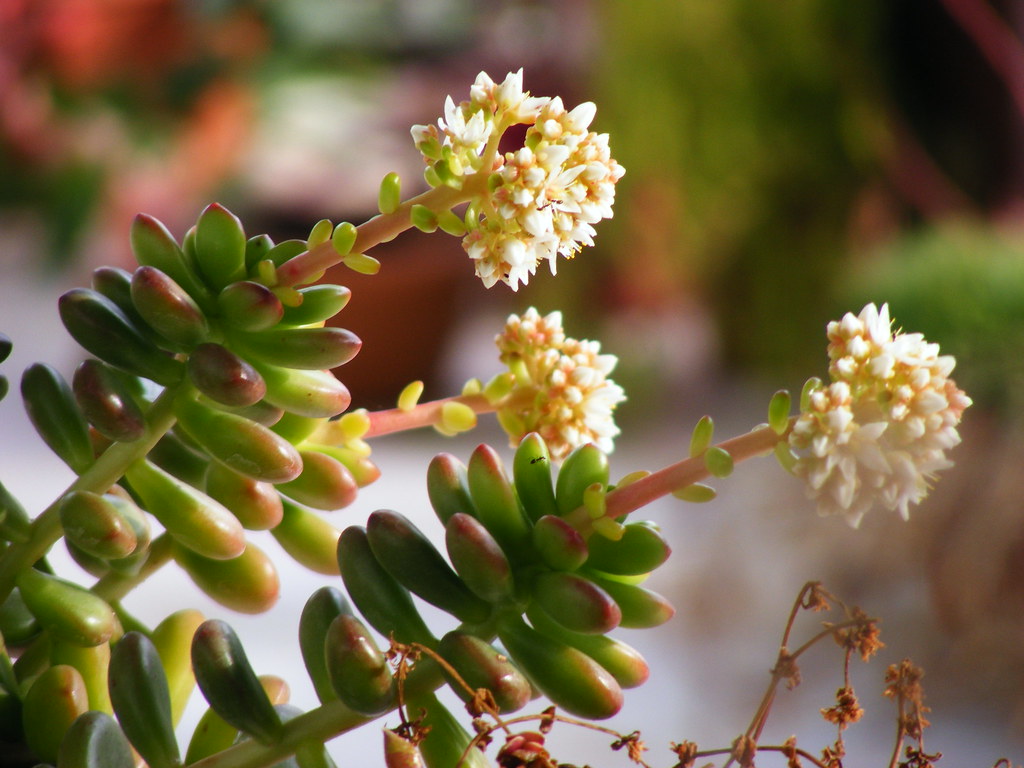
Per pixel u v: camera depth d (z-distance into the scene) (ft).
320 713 1.15
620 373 5.05
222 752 1.16
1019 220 4.79
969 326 3.13
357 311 4.26
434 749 1.14
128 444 1.20
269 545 2.84
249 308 1.15
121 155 4.51
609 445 1.26
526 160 1.11
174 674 1.27
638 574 1.16
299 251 1.19
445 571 1.14
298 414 1.20
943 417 1.09
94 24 4.21
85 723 1.12
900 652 2.28
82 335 1.17
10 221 4.79
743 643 2.44
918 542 2.54
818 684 2.16
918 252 3.68
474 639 1.12
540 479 1.17
